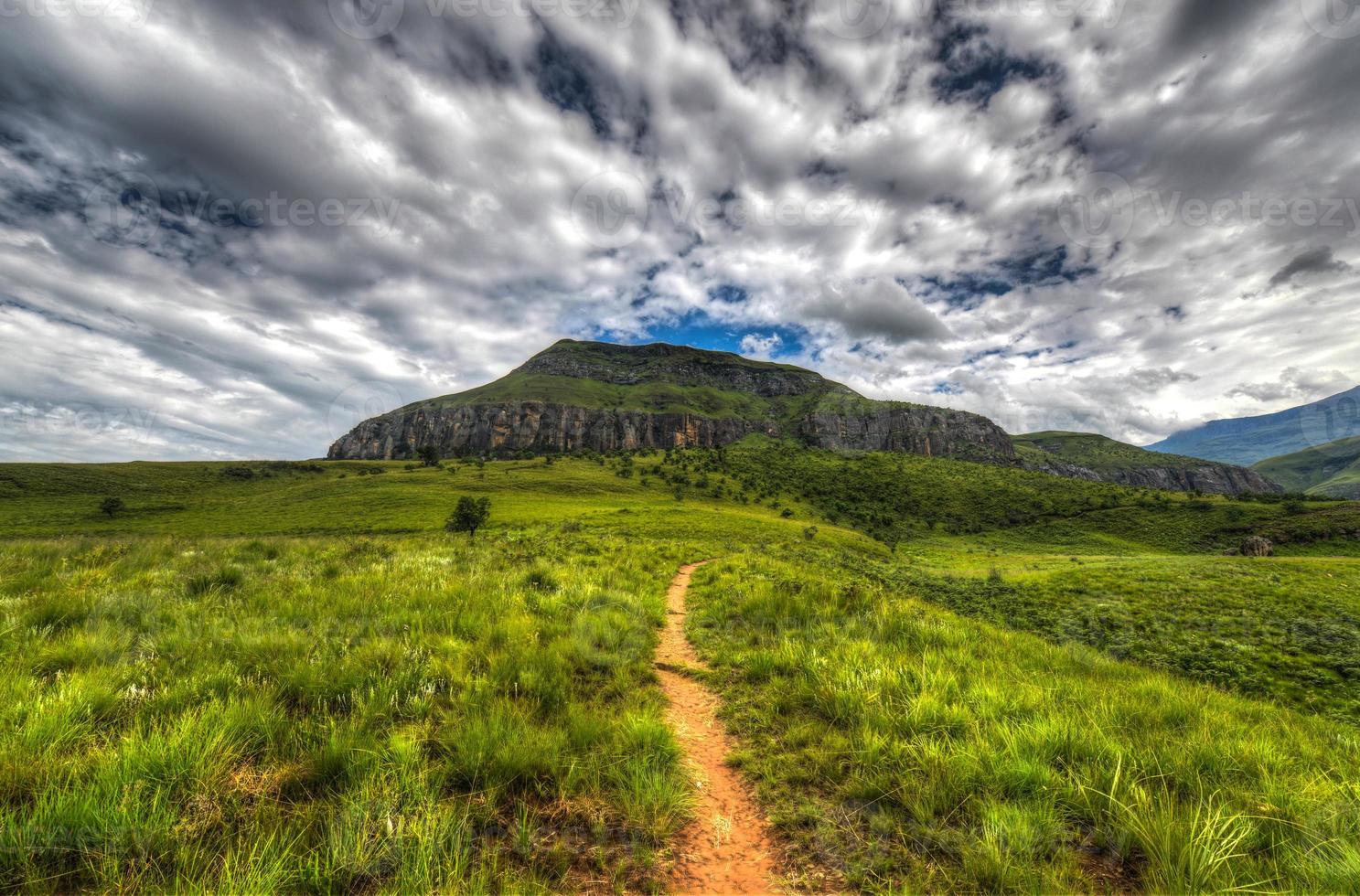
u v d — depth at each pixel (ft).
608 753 13.29
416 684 15.87
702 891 9.50
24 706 11.91
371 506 339.36
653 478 535.19
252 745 12.09
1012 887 9.19
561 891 9.13
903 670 19.38
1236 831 10.41
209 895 7.88
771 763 14.26
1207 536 334.85
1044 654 27.50
